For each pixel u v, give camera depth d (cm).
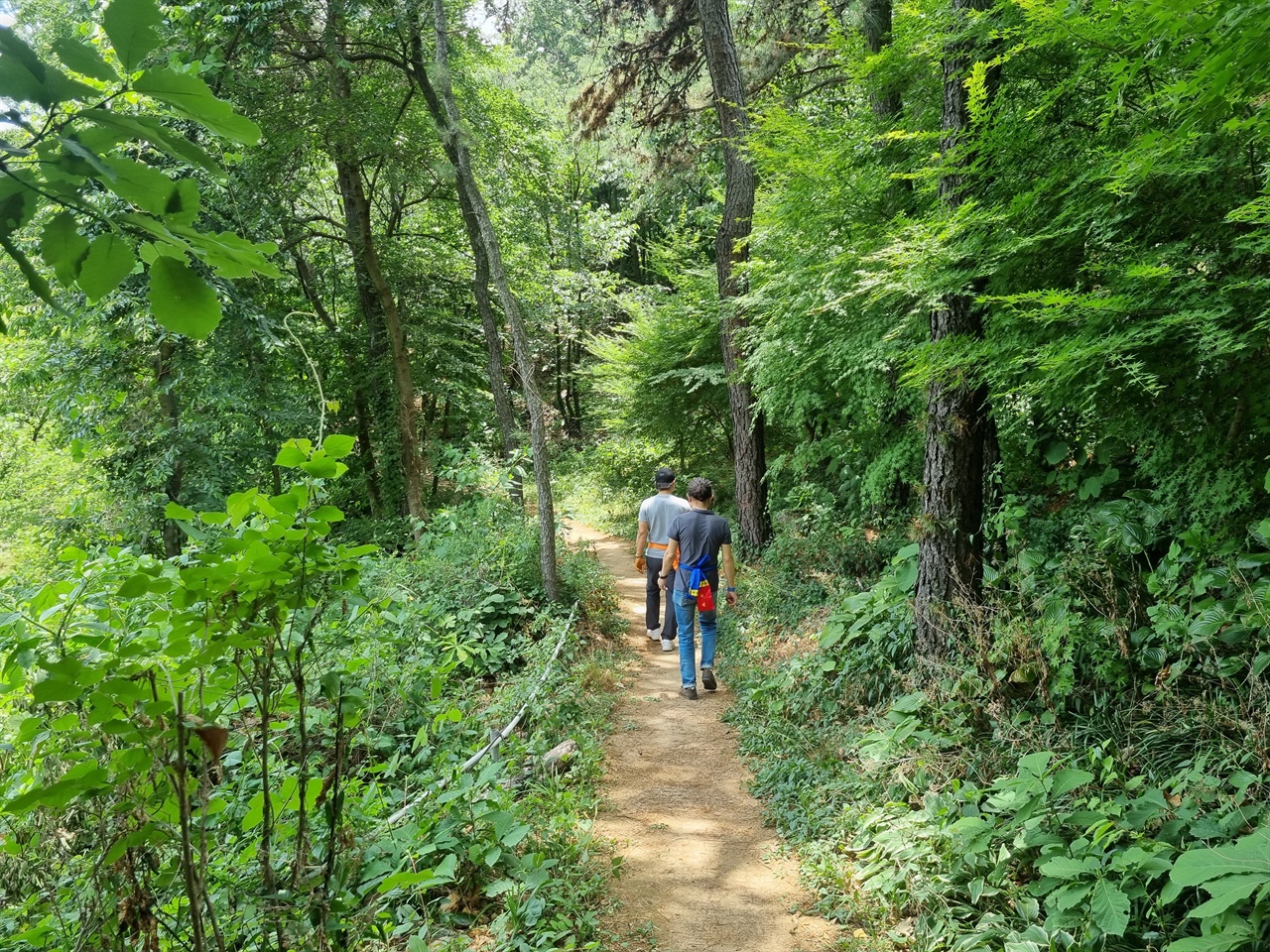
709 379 1369
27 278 87
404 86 1541
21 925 222
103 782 167
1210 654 412
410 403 1563
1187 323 364
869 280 517
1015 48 381
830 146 710
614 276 2428
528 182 1634
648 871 432
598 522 1948
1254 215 305
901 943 349
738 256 1133
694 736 630
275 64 1319
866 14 905
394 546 1532
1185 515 488
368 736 441
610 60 1380
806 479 1183
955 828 378
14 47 77
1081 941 304
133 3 81
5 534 1096
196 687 189
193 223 100
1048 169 450
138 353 1189
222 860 275
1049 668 462
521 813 437
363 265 1669
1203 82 227
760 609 888
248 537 167
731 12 1318
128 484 1155
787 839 458
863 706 587
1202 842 326
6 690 222
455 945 330
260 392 1240
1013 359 443
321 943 197
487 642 751
